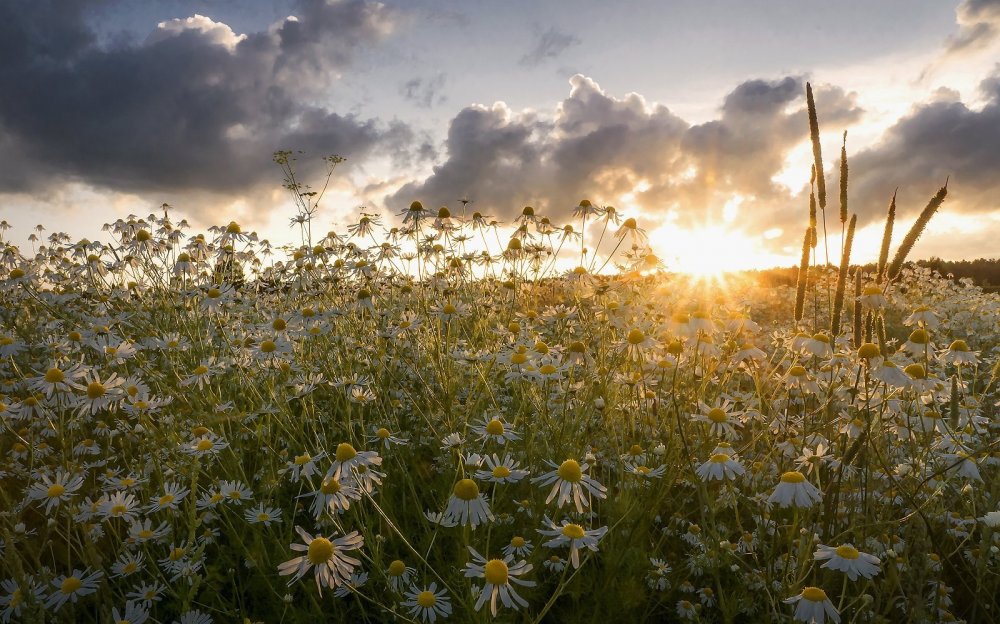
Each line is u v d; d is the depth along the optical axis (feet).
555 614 1.26
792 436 1.57
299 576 0.90
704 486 1.21
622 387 1.76
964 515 1.44
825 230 1.45
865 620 1.11
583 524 1.37
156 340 1.97
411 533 1.40
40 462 1.70
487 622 0.95
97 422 1.84
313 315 2.14
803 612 0.93
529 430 1.66
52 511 1.50
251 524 1.36
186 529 1.39
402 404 2.02
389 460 1.64
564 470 0.99
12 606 1.04
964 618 1.22
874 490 1.38
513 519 1.38
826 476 1.50
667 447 1.49
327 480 1.02
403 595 1.09
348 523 1.40
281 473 1.49
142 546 1.28
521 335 2.10
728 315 1.93
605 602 1.20
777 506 1.36
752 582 1.22
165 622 1.23
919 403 1.34
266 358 1.84
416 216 2.51
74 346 1.87
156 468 1.37
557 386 1.76
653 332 1.86
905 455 1.54
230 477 1.55
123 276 2.71
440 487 1.52
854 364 1.42
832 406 1.60
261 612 1.24
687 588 1.30
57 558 1.38
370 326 2.34
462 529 1.21
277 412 1.71
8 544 0.97
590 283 2.30
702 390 1.57
